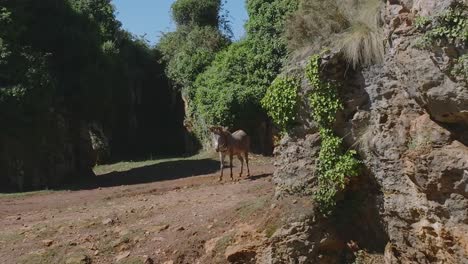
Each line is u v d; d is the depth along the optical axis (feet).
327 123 34.22
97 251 39.65
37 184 75.56
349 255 34.14
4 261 39.50
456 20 24.38
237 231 37.37
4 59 72.28
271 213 36.42
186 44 122.83
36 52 76.69
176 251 38.19
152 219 44.24
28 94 72.02
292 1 84.99
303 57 35.96
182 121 135.33
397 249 31.73
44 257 39.55
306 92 34.78
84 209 52.08
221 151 60.39
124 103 133.90
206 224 40.37
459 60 24.58
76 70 84.94
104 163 120.26
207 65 113.29
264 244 35.47
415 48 26.37
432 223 28.25
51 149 78.13
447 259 27.99
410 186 29.76
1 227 47.14
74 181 81.56
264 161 83.20
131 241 40.34
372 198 32.94
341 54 33.47
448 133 26.76
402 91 29.96
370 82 32.48
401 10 28.22
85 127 88.69
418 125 28.27
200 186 59.06
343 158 33.55
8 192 71.41
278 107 36.24
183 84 120.67
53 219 48.34
